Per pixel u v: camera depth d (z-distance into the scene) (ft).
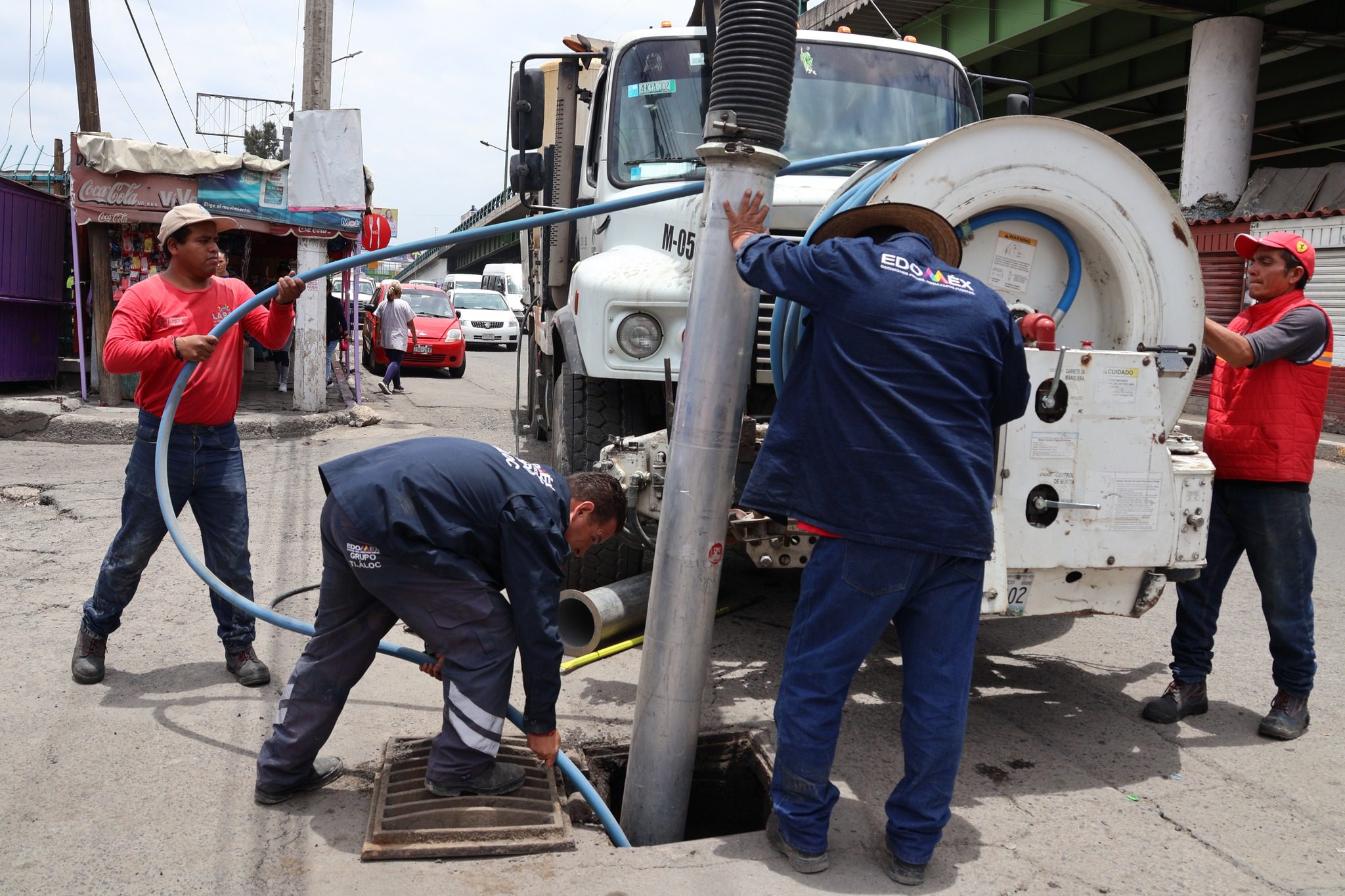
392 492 9.59
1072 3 54.24
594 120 20.92
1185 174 55.06
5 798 10.43
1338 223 43.52
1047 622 17.87
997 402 9.75
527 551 9.57
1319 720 13.65
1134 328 12.53
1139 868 9.89
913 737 9.30
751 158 9.99
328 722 10.41
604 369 16.08
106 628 13.42
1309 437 12.65
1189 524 12.39
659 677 10.58
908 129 18.86
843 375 9.10
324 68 36.96
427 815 9.95
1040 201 12.01
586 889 9.11
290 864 9.37
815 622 9.34
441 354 57.11
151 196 35.22
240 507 13.38
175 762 11.34
